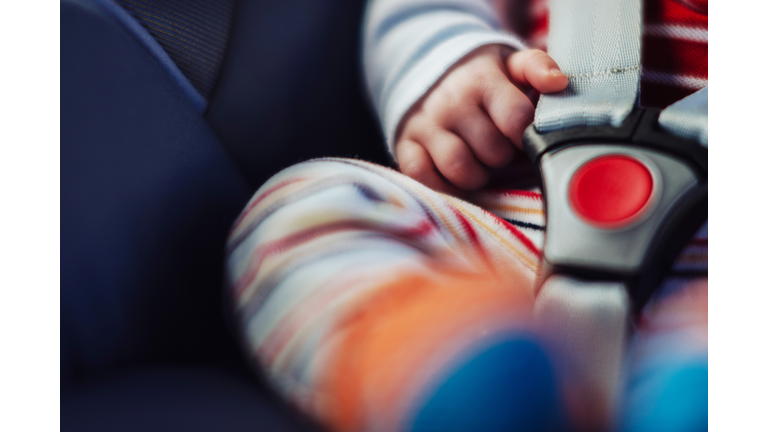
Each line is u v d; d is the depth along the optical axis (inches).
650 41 19.0
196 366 11.8
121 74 15.5
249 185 18.7
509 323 8.1
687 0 18.9
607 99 15.7
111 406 10.1
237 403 10.0
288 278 10.9
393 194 13.8
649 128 14.4
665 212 12.6
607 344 11.1
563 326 11.5
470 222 14.5
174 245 13.8
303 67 21.0
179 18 18.6
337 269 10.4
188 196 14.9
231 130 19.6
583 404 9.2
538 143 15.2
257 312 11.0
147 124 15.1
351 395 8.1
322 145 21.5
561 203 13.3
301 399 9.0
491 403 7.1
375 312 8.9
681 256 12.9
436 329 7.9
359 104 22.6
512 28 24.8
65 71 14.6
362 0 23.0
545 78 16.8
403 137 19.9
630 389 10.4
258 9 20.5
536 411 7.2
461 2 23.5
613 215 12.8
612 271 11.9
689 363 10.8
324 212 12.3
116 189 13.4
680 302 12.4
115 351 11.9
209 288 14.0
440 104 19.1
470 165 18.5
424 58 20.1
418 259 11.0
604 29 17.7
